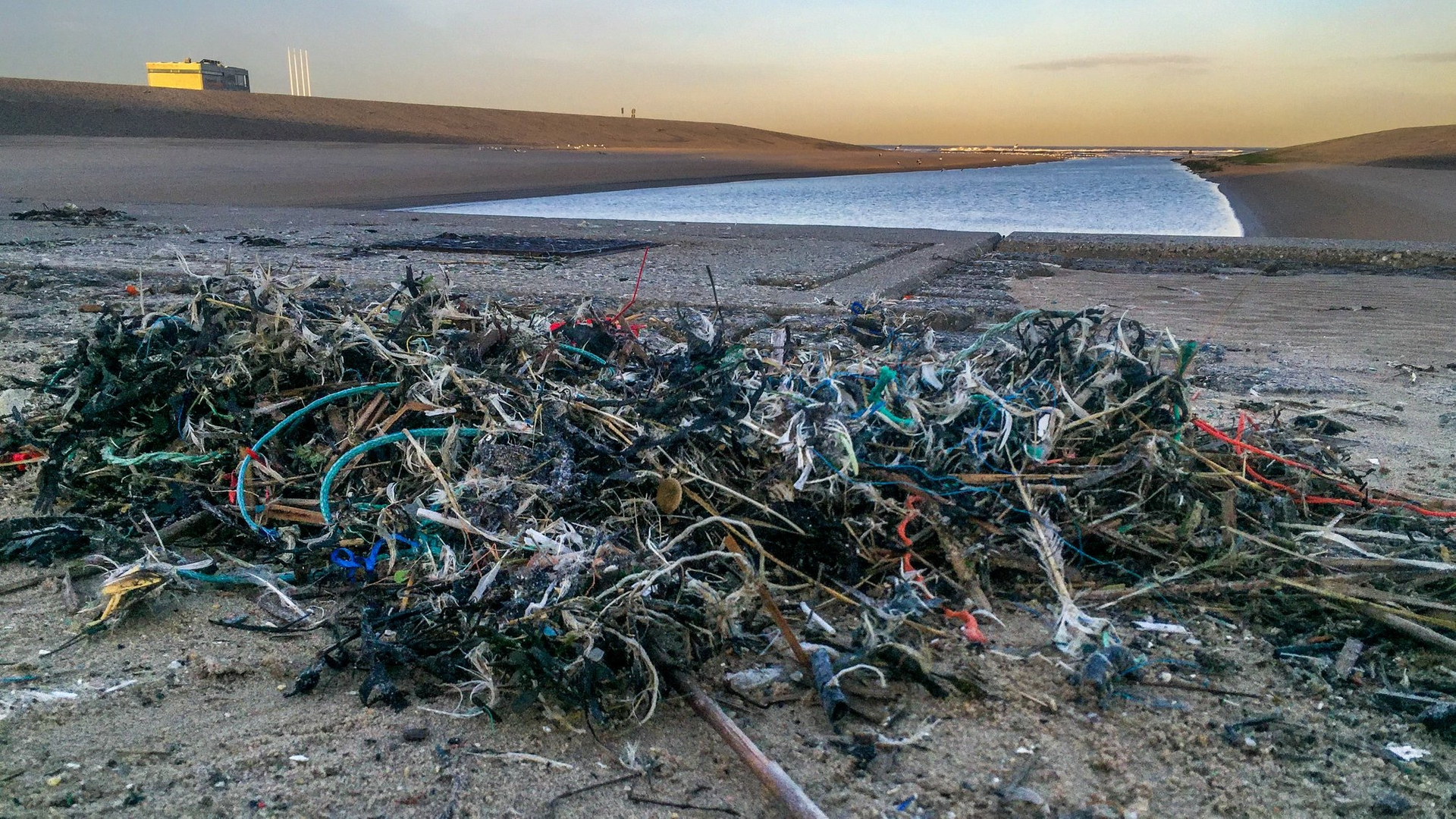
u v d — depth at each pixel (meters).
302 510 2.57
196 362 2.96
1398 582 2.31
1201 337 6.38
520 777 1.68
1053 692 1.97
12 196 18.41
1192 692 1.98
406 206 23.12
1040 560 2.38
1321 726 1.87
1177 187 42.31
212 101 87.25
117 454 2.87
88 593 2.34
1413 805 1.65
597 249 10.43
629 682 1.90
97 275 7.73
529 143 111.69
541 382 2.99
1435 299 8.35
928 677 1.96
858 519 2.44
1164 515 2.58
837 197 32.62
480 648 1.92
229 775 1.66
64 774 1.65
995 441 2.66
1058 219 22.28
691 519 2.40
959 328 6.54
